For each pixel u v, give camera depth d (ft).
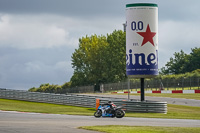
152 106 176.14
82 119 131.23
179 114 173.47
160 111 176.04
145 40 180.96
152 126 106.11
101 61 559.38
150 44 181.47
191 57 620.08
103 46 561.02
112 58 533.96
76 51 578.66
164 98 271.49
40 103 217.56
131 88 408.05
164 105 177.17
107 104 146.92
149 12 180.45
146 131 92.79
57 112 168.66
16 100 230.89
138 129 96.94
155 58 182.91
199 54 608.60
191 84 354.33
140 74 182.39
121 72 530.68
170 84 368.68
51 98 217.36
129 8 181.88
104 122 120.06
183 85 359.66
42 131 87.51
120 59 534.37
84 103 202.18
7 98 236.84
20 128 93.50
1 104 201.16
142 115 161.27
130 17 181.88
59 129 92.32
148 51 181.57
